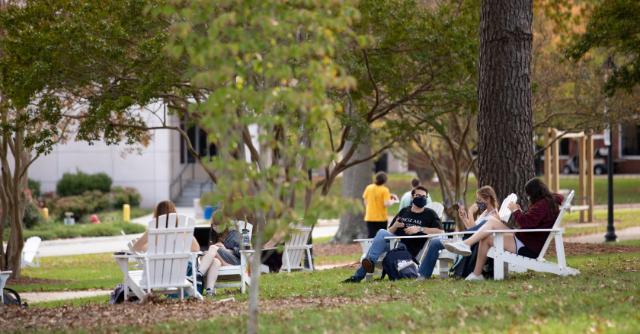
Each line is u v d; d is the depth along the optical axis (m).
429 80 72.75
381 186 80.38
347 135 70.69
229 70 26.08
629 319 28.84
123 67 61.31
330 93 63.59
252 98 25.86
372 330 28.73
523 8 57.47
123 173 161.88
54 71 59.38
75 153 160.12
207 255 43.97
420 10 70.94
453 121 95.75
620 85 75.25
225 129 26.02
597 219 122.44
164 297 43.31
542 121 91.00
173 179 171.25
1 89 62.94
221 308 36.81
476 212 50.62
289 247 56.69
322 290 42.38
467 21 71.12
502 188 57.28
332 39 26.38
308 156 26.94
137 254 40.97
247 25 28.19
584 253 63.28
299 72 26.62
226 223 27.83
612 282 38.72
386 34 67.31
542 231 41.78
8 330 33.16
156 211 44.09
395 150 121.12
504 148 57.28
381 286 41.84
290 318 32.00
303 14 26.31
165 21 60.28
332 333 28.33
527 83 57.62
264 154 26.78
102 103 62.28
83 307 40.56
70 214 137.00
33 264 81.31
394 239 46.91
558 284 38.56
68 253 101.81
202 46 26.45
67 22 59.16
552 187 121.56
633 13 72.56
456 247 41.62
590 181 117.19
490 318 29.92
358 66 65.44
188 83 62.56
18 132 67.69
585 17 86.12
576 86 89.12
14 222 69.69
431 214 48.53
